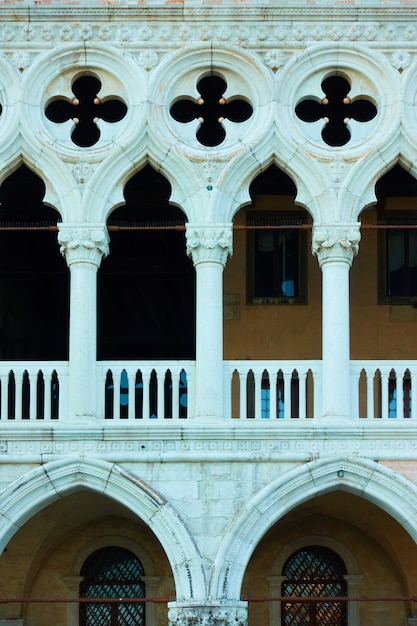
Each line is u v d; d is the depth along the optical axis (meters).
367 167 35.19
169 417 38.16
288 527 39.34
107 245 35.19
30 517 34.25
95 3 35.56
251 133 35.34
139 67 35.50
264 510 33.62
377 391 38.38
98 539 39.34
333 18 35.59
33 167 35.38
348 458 33.75
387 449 33.97
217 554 33.41
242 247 40.69
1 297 41.72
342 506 37.53
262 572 39.31
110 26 35.66
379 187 40.16
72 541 39.38
